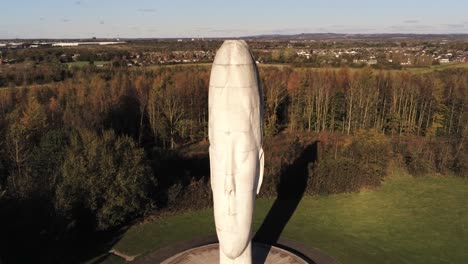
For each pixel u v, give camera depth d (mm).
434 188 42906
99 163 30578
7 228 26266
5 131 41750
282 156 46062
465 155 46594
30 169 31641
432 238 31312
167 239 29969
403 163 49312
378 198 39625
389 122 64750
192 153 51281
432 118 64875
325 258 27547
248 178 18734
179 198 35344
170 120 56625
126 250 28312
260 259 25125
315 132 65312
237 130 18125
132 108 59812
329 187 40375
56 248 28203
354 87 65938
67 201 28000
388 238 31109
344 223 33719
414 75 76250
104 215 29594
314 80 69500
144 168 32938
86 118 51625
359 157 43750
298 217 34719
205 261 24859
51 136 35938
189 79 64312
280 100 65188
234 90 17781
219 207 19156
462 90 66438
